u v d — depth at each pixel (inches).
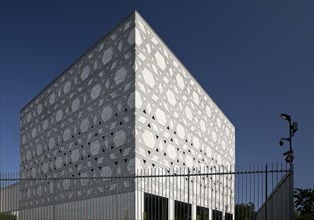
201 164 1633.9
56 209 847.1
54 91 1707.7
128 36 1216.2
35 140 1823.3
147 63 1231.5
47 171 1624.0
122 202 872.3
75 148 1413.6
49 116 1711.4
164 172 1224.2
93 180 1158.3
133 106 1111.0
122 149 1117.7
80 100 1449.3
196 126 1643.7
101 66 1339.8
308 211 1482.5
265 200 489.7
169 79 1403.8
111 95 1236.5
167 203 987.3
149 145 1149.7
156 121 1228.5
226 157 2096.5
